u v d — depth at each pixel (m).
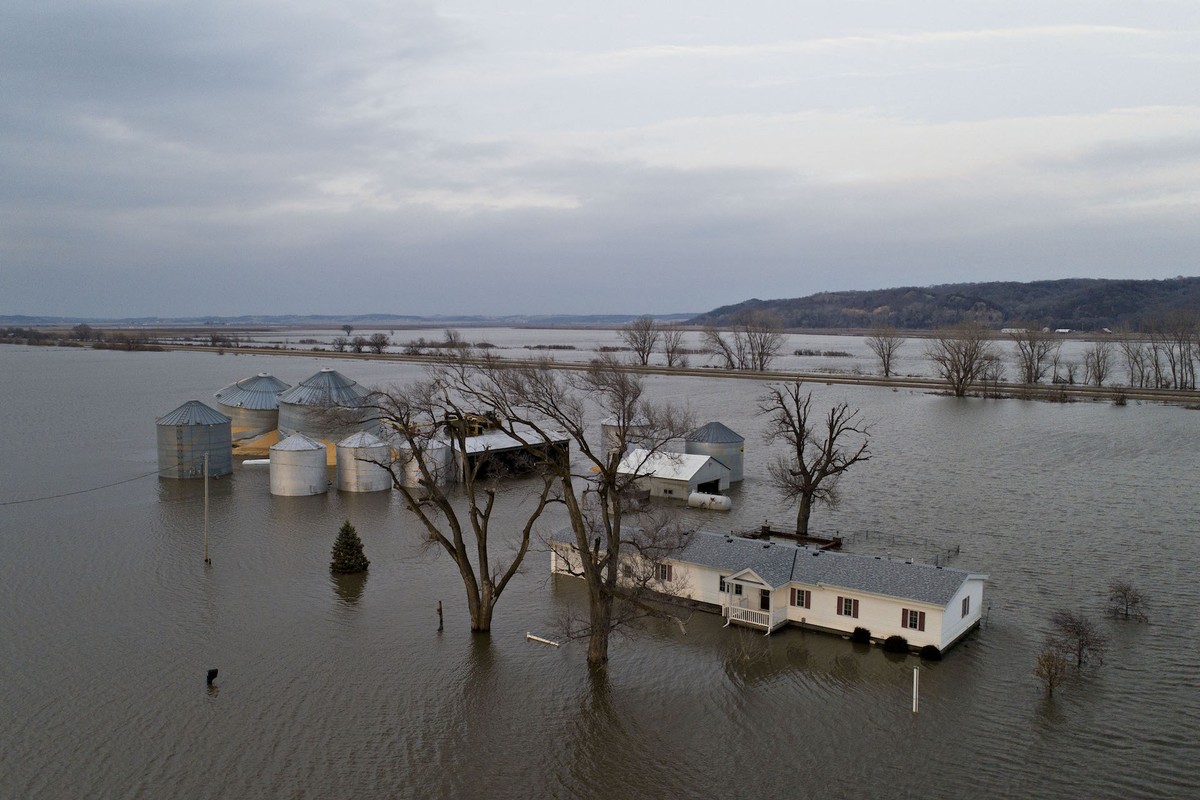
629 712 38.03
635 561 49.75
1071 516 69.69
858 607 45.19
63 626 46.34
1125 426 119.88
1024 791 31.91
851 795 31.84
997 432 114.69
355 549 55.78
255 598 50.97
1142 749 34.62
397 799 31.59
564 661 42.91
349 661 42.59
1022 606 49.69
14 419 123.62
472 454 83.25
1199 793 31.66
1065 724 36.56
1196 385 184.25
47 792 31.33
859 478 85.19
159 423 84.06
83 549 60.06
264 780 32.47
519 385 49.25
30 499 74.69
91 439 106.06
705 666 42.44
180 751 34.28
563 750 35.00
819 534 64.25
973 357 161.12
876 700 38.84
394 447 80.00
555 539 55.47
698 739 35.81
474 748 35.03
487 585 45.81
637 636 45.97
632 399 47.25
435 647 44.34
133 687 39.44
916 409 140.12
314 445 79.31
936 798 31.59
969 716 37.31
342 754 34.38
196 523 67.56
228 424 87.19
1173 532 64.88
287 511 72.19
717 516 71.00
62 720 36.41
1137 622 47.19
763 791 32.19
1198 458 95.25
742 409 138.88
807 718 37.38
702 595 49.56
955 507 73.00
